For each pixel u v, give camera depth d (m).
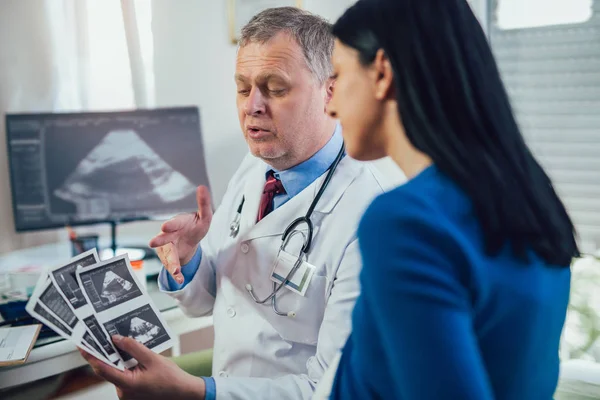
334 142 1.37
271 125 1.28
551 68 2.39
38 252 2.37
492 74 0.70
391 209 0.65
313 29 1.28
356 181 1.32
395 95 0.69
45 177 2.08
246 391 1.20
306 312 1.31
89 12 2.52
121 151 2.12
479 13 2.41
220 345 1.41
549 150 2.43
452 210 0.66
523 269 0.67
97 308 1.29
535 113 2.44
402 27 0.68
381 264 0.64
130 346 1.16
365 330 0.68
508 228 0.66
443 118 0.67
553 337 0.72
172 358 1.66
